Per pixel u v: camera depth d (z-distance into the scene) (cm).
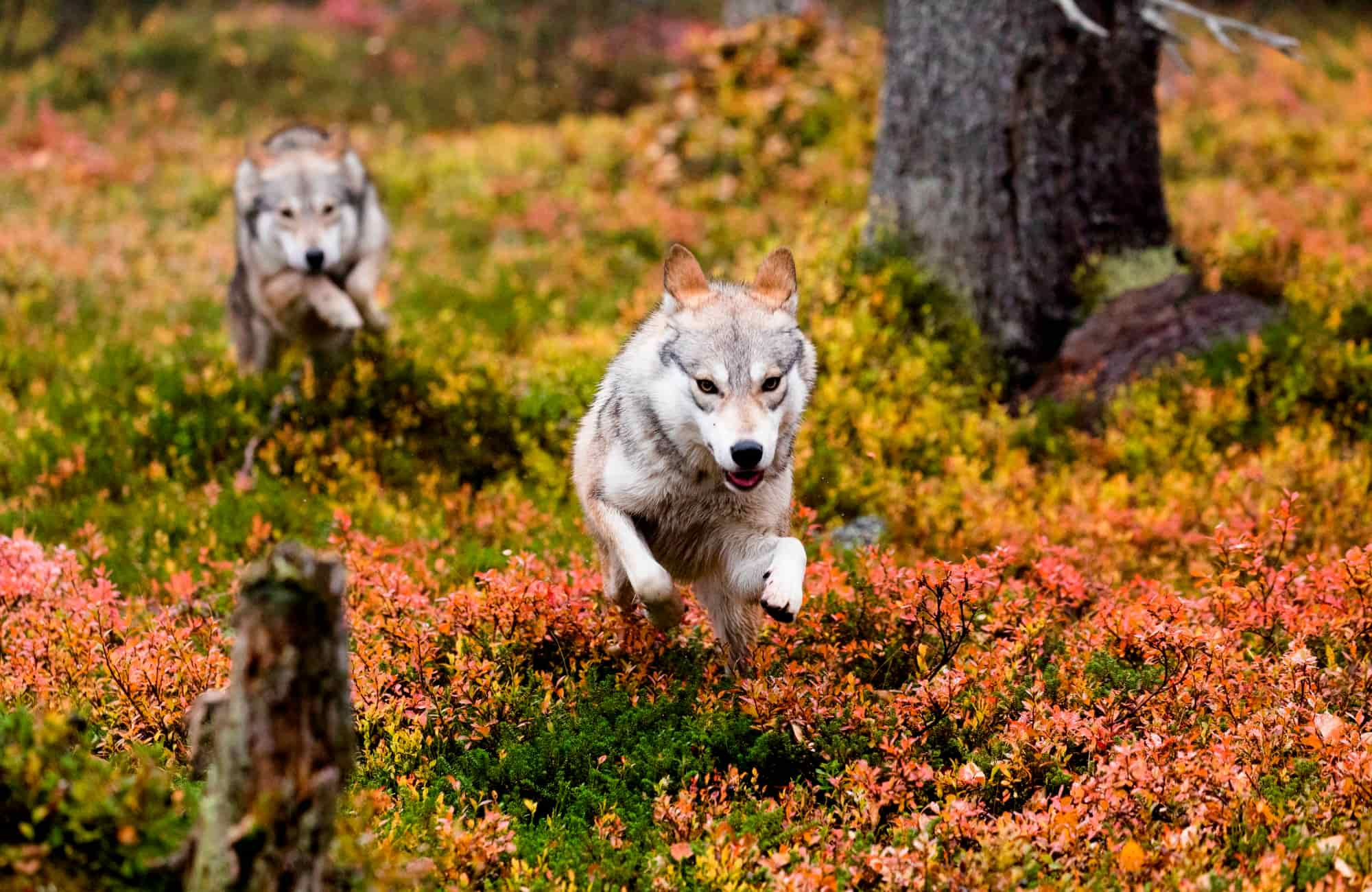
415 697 744
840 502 1205
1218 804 611
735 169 2428
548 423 1340
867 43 2797
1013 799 671
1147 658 785
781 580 748
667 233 2125
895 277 1491
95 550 1023
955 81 1472
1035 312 1485
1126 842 590
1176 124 2831
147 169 2664
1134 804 614
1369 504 1129
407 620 800
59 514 1132
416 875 510
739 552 815
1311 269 1526
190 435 1309
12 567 896
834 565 995
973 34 1455
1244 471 1181
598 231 2180
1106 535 1086
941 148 1491
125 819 450
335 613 431
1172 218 1881
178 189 2531
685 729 742
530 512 1153
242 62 3506
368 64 3650
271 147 1544
